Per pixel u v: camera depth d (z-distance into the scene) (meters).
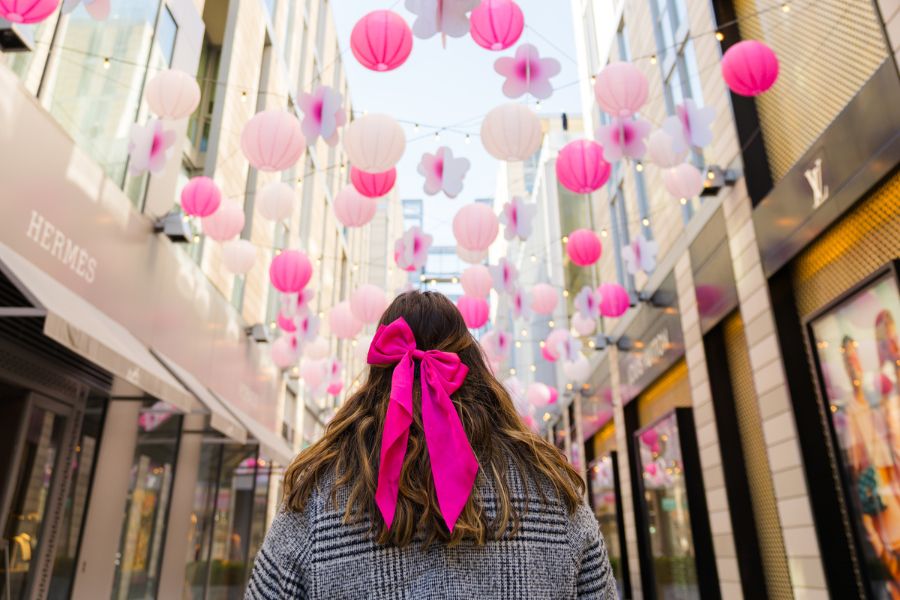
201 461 8.73
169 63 6.96
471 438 0.87
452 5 2.92
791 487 5.14
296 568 0.82
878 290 3.88
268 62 10.84
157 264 6.57
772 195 5.35
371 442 0.87
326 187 15.90
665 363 8.35
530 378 18.30
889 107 3.88
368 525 0.79
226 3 9.36
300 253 5.52
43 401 4.99
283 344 7.24
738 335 6.52
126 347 4.89
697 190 5.25
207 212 5.00
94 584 5.74
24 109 4.37
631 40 10.01
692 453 7.16
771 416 5.45
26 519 4.86
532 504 0.84
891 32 3.90
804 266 5.14
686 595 7.12
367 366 1.05
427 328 1.03
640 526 9.75
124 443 6.27
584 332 8.38
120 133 5.98
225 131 8.63
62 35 4.98
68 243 4.90
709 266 6.79
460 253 5.05
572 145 4.19
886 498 3.88
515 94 3.61
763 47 3.88
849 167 4.28
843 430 4.30
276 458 9.16
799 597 5.05
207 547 8.83
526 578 0.79
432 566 0.78
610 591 0.89
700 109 4.25
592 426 12.94
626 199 10.62
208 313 8.12
